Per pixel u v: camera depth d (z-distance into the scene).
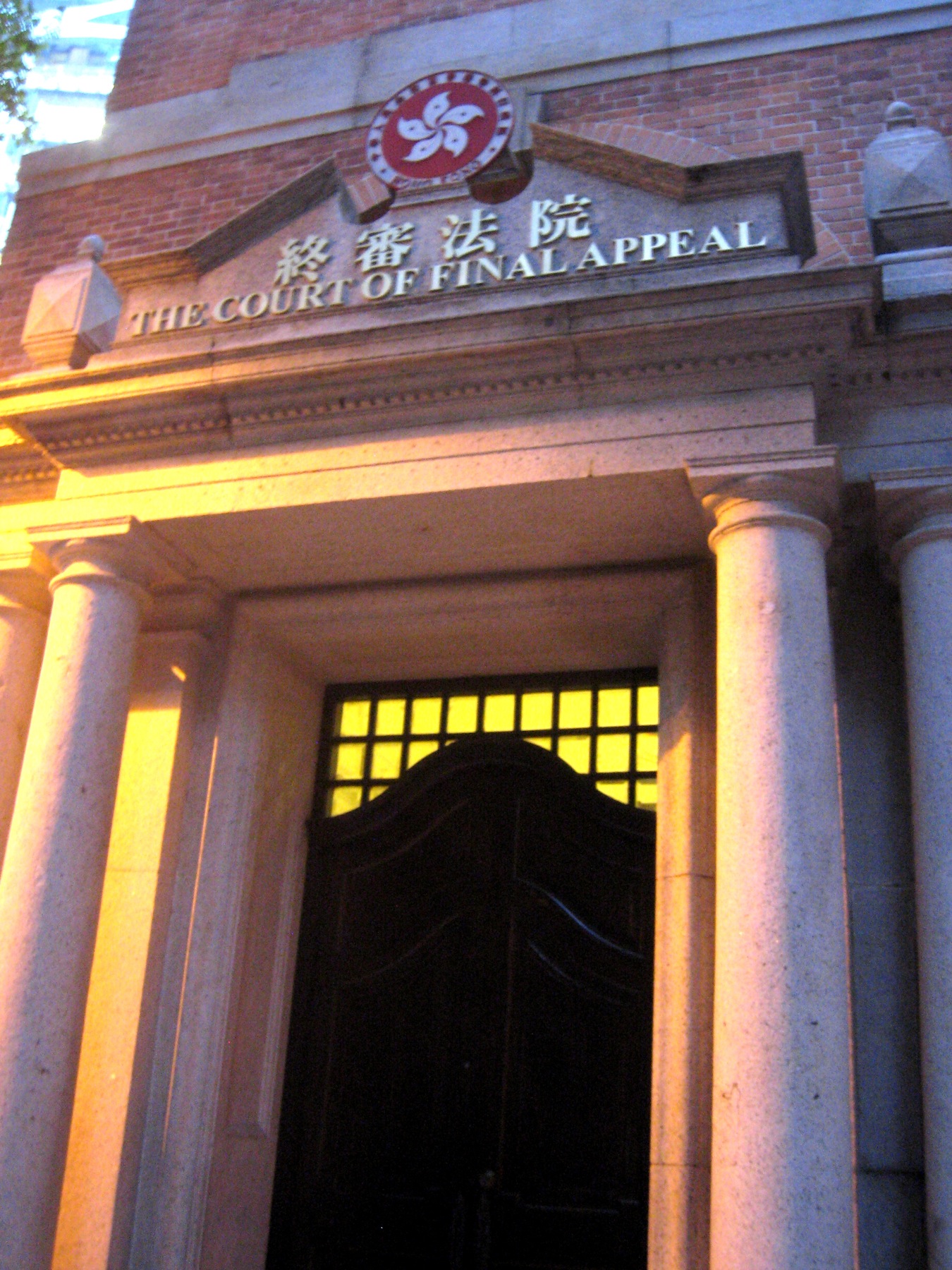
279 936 6.20
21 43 8.69
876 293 4.68
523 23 7.63
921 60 6.61
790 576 4.50
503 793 6.31
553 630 5.97
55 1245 5.12
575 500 5.08
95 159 8.23
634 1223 5.45
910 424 4.90
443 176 5.54
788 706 4.28
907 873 4.79
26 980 4.86
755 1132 3.80
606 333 4.83
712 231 5.01
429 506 5.20
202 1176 5.39
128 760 5.95
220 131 7.96
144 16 8.86
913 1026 4.58
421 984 6.11
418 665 6.55
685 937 4.94
